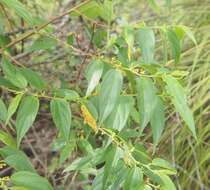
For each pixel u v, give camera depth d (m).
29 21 0.47
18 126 0.44
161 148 0.86
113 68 0.46
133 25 0.50
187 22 1.04
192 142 0.86
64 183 0.71
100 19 0.70
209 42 0.96
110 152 0.44
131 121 0.63
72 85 0.77
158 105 0.45
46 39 0.55
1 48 0.53
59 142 0.56
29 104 0.45
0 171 0.73
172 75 0.46
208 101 0.91
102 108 0.43
